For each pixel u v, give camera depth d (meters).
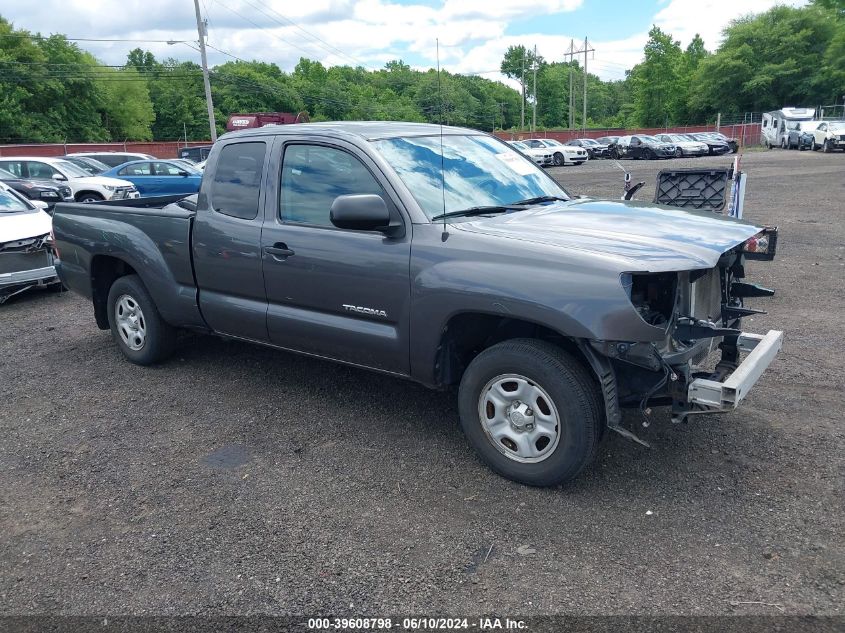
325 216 4.38
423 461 4.11
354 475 3.97
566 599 2.88
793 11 70.31
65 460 4.29
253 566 3.17
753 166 29.56
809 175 23.77
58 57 65.25
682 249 3.49
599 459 4.04
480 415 3.85
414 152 4.38
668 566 3.06
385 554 3.22
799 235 11.69
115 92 74.94
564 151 39.31
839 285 8.06
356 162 4.23
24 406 5.20
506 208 4.29
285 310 4.63
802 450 4.07
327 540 3.35
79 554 3.32
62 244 6.22
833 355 5.66
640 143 42.28
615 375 3.60
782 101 70.19
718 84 72.75
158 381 5.59
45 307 8.48
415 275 3.88
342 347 4.36
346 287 4.21
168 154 47.53
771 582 2.93
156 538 3.42
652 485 3.74
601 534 3.32
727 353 4.28
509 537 3.32
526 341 3.65
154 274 5.40
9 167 18.95
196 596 2.99
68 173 19.12
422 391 5.18
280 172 4.61
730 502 3.55
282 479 3.96
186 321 5.36
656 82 83.56
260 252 4.63
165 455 4.30
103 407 5.11
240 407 5.01
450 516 3.52
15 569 3.22
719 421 4.48
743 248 4.20
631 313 3.26
